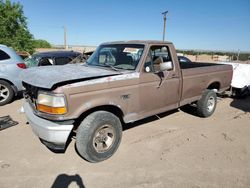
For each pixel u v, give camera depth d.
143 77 3.80
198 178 3.14
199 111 5.45
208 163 3.52
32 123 3.25
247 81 7.58
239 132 4.73
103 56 4.48
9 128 4.73
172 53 4.39
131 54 4.04
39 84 3.00
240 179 3.13
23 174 3.18
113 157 3.66
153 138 4.38
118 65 4.10
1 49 6.33
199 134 4.60
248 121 5.43
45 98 3.06
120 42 4.46
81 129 3.25
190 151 3.89
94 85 3.19
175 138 4.39
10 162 3.46
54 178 3.11
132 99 3.70
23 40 34.22
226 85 6.07
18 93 6.75
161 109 4.34
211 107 5.62
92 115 3.31
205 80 5.24
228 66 6.02
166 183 3.03
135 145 4.08
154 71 4.02
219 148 4.02
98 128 3.33
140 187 2.95
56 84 2.97
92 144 3.32
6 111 5.85
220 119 5.57
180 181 3.07
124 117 3.70
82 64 4.73
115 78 3.43
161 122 5.25
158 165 3.45
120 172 3.26
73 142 4.17
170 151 3.88
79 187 2.93
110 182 3.04
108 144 3.55
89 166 3.40
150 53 4.01
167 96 4.35
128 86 3.60
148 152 3.84
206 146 4.08
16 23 34.28
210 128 4.94
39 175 3.16
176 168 3.38
